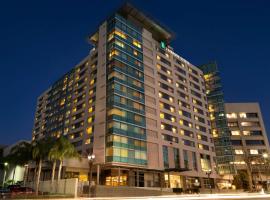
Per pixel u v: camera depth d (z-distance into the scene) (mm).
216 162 84625
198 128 83000
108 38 70438
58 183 43031
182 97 81750
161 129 68750
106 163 55656
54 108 90562
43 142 47719
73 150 47344
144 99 67625
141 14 78875
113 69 63594
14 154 49938
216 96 95938
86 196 37906
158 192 48281
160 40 88562
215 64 101562
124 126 59688
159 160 64188
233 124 105750
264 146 100812
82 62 81125
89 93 71312
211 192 60562
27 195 37250
